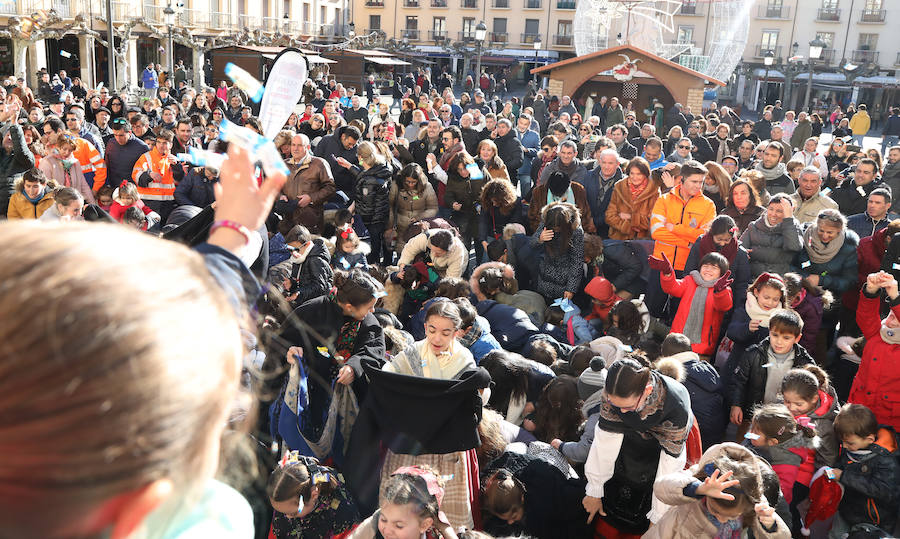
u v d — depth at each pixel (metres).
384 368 3.54
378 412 3.32
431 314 3.46
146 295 0.36
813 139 11.05
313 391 3.55
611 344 4.55
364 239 7.12
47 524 0.34
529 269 6.14
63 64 35.16
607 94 22.97
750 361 4.36
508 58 55.56
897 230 5.48
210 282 0.41
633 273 6.19
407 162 9.23
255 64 32.78
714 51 22.70
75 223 0.39
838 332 5.89
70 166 7.07
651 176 7.00
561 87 22.88
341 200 7.16
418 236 5.89
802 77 50.56
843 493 3.69
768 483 3.03
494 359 4.12
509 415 4.11
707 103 26.66
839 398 5.16
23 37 29.69
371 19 57.47
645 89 22.50
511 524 3.39
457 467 3.32
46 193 6.14
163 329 0.35
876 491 3.56
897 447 4.11
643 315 5.14
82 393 0.33
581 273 6.05
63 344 0.33
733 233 5.42
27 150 6.60
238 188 0.63
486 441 3.57
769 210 5.80
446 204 7.71
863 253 5.65
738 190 6.68
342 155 7.95
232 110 13.19
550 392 3.97
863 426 3.64
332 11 54.72
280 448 3.70
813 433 3.67
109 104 10.86
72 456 0.33
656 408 3.11
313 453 3.52
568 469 3.68
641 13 22.42
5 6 30.12
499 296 5.71
